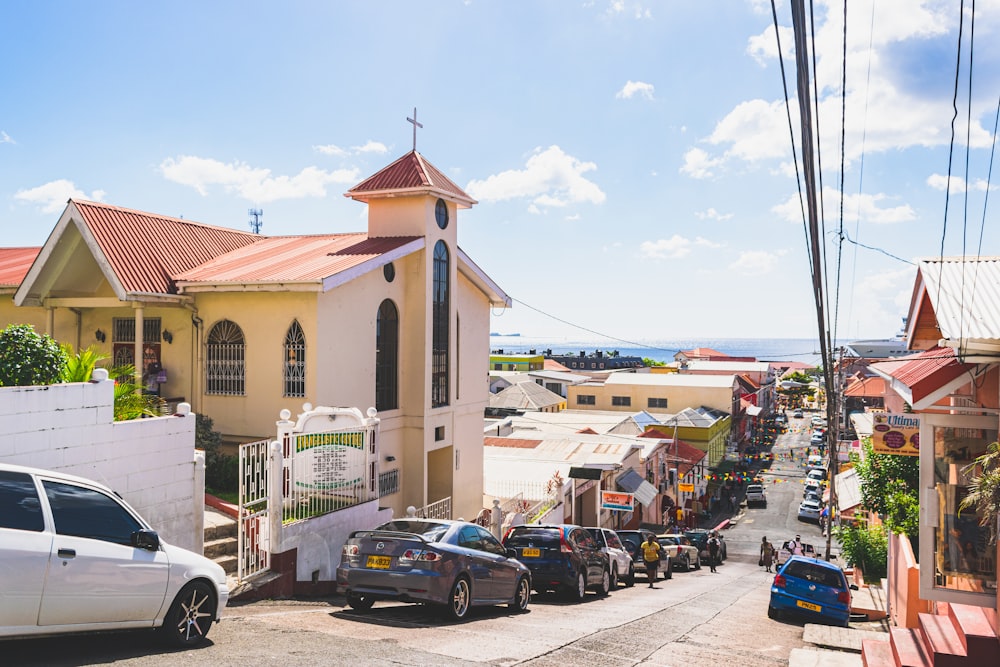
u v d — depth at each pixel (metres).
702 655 9.53
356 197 21.38
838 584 15.23
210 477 16.19
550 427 45.09
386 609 11.34
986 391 8.95
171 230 20.50
